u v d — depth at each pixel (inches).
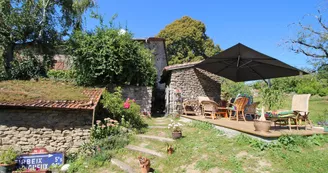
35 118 275.6
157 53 656.4
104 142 257.1
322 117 391.2
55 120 280.4
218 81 483.2
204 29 1038.4
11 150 248.5
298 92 545.3
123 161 218.2
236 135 225.6
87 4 525.7
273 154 174.9
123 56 409.7
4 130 267.0
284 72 321.1
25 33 474.3
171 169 180.2
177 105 426.9
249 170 157.1
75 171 216.7
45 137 275.3
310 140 201.5
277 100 336.5
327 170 150.1
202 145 212.8
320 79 483.5
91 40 402.0
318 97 575.8
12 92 299.9
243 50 262.1
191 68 450.9
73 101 294.7
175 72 434.3
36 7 487.2
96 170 210.4
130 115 325.1
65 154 261.3
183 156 195.9
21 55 501.0
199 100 421.4
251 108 305.7
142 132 292.2
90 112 292.0
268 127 204.4
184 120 373.1
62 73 514.9
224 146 203.0
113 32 415.5
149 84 448.1
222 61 322.0
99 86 409.4
